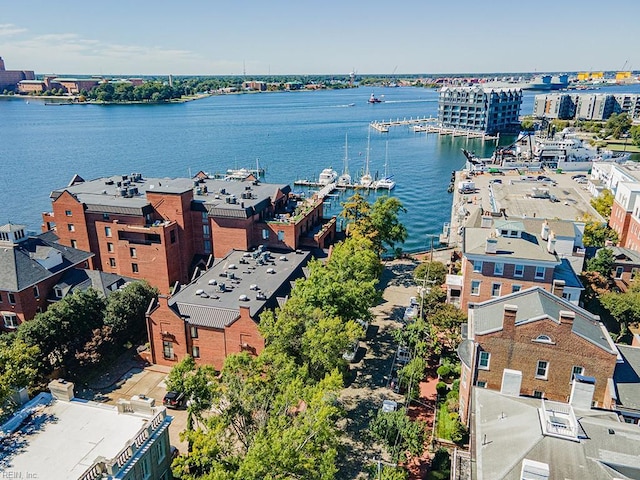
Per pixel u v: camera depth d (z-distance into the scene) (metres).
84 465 36.94
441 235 145.25
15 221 155.88
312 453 40.06
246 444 44.72
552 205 126.06
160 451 42.16
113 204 94.50
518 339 50.06
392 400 62.84
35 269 79.19
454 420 53.44
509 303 54.81
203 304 71.50
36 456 37.84
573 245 86.81
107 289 82.00
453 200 181.12
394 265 112.94
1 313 77.06
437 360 71.44
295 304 58.75
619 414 45.16
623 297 77.06
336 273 68.62
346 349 62.41
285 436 37.84
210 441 39.72
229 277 80.00
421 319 71.62
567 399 50.53
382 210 106.00
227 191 104.12
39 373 62.88
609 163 192.12
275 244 92.19
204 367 47.78
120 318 72.00
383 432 51.56
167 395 62.38
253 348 67.06
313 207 101.00
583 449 33.78
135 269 94.81
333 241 104.44
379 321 84.62
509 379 43.84
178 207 93.44
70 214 96.00
